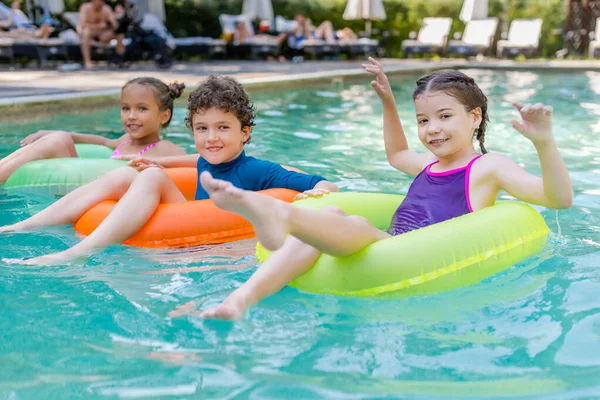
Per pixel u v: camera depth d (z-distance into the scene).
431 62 13.36
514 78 10.40
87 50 10.44
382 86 2.79
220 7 15.05
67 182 3.22
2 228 2.59
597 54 13.79
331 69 10.63
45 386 1.39
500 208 2.34
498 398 1.33
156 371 1.45
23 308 1.80
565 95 7.81
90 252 2.32
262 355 1.54
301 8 15.80
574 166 3.84
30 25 11.72
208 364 1.49
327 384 1.40
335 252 1.92
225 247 2.45
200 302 1.86
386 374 1.45
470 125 2.39
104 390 1.38
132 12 10.44
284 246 1.96
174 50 12.98
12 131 5.17
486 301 1.89
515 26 14.66
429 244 2.02
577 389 1.37
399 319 1.76
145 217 2.47
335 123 5.65
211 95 2.67
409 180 3.60
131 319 1.73
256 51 13.59
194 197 3.10
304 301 1.88
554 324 1.71
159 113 3.76
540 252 2.32
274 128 5.35
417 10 15.42
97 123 5.71
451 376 1.43
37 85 7.23
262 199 1.72
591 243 2.45
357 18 14.80
